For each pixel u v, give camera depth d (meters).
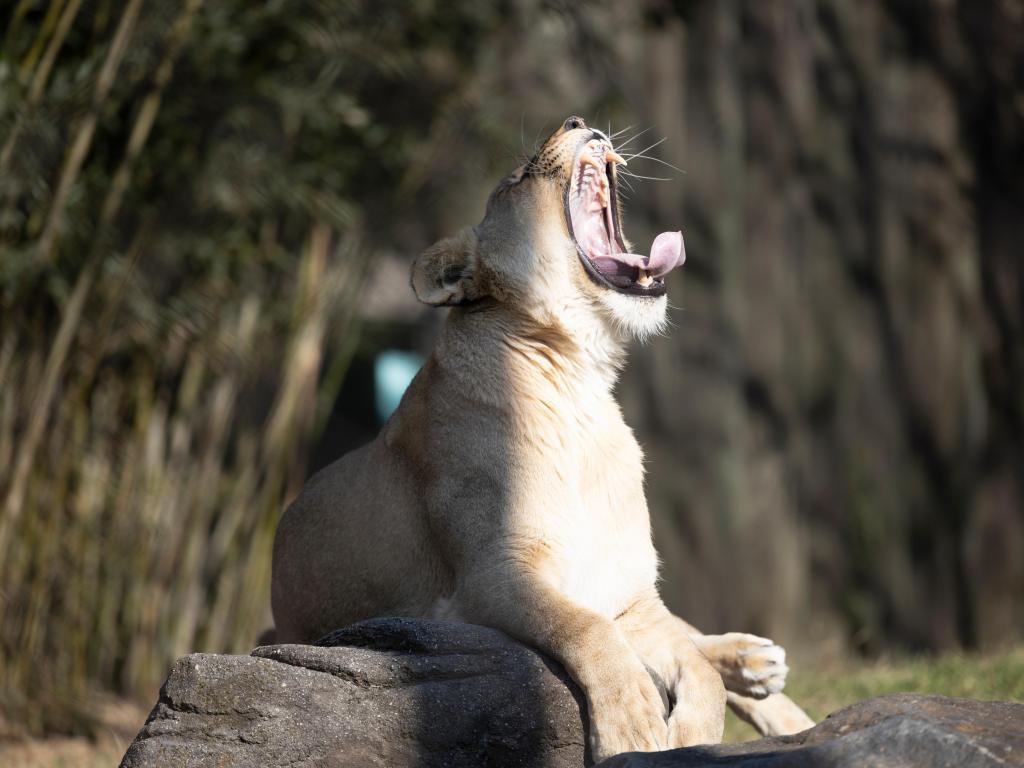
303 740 9.12
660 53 30.62
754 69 30.78
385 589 12.44
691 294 30.91
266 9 19.61
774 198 30.67
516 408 11.99
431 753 9.21
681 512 30.47
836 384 30.25
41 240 17.42
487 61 27.62
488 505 11.64
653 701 9.50
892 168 30.19
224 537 21.97
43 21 18.12
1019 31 29.75
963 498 29.50
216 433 21.73
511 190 12.80
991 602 29.17
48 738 18.45
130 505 20.80
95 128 18.20
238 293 21.75
